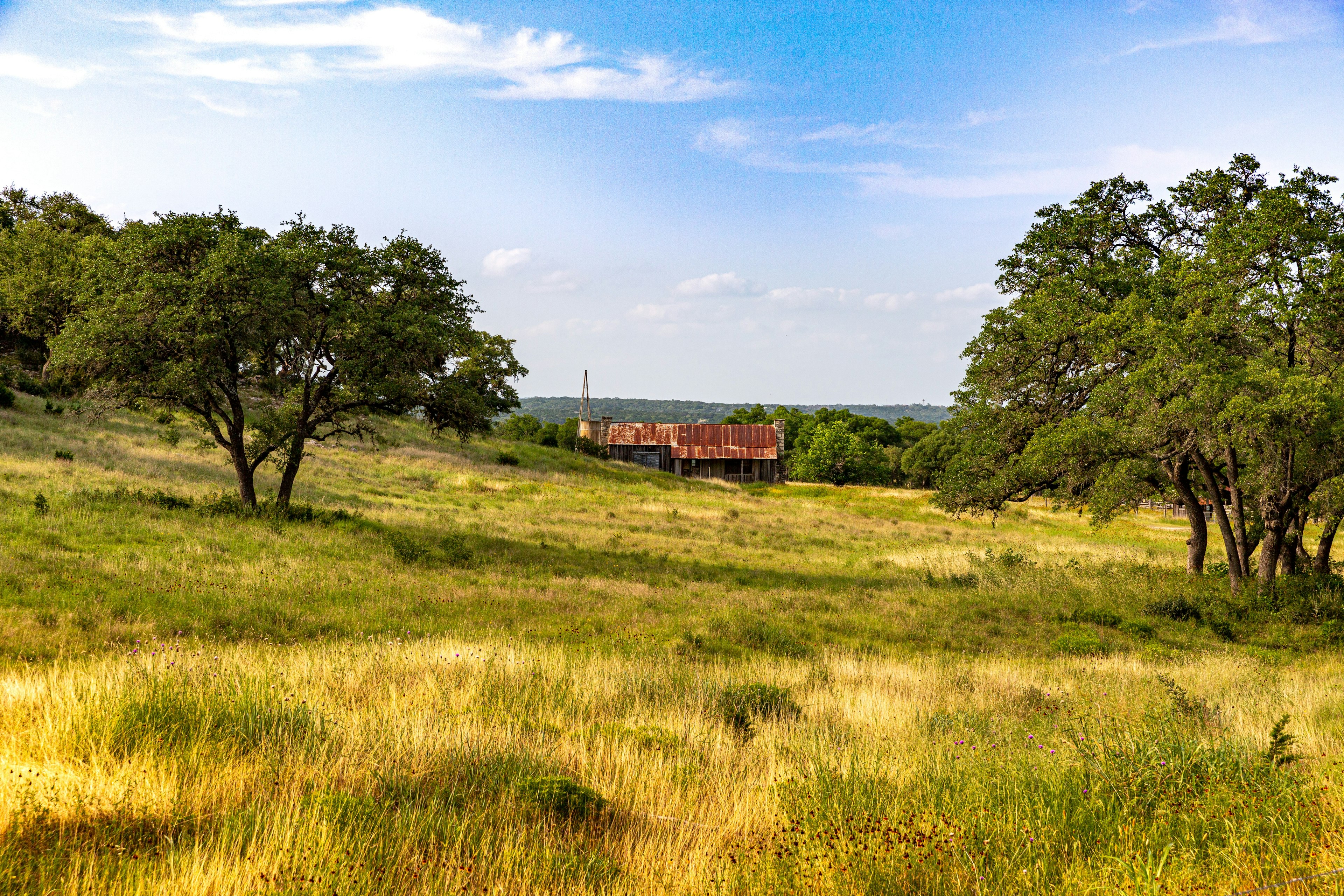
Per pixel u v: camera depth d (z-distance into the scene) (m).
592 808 5.31
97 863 3.96
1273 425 15.66
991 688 10.77
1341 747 7.17
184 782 5.00
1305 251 16.70
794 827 4.89
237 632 12.60
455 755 5.98
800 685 10.72
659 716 8.45
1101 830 4.81
